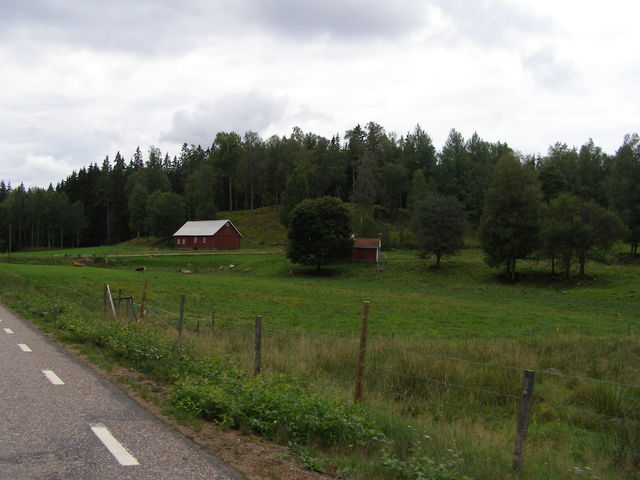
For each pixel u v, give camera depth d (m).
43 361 10.67
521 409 6.28
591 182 127.12
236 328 23.27
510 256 70.69
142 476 4.93
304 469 5.59
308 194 117.88
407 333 26.97
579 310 46.12
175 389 8.11
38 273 48.03
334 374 12.55
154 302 33.16
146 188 143.00
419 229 80.12
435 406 10.11
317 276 77.12
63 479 4.78
